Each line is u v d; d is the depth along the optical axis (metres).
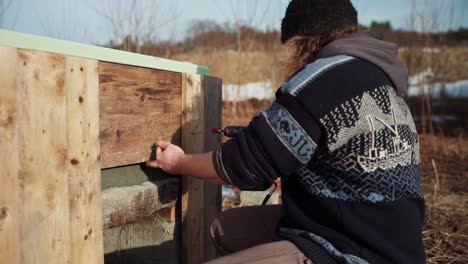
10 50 0.97
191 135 1.79
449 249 2.49
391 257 0.95
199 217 1.92
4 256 0.98
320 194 1.01
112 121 1.33
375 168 0.98
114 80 1.33
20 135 1.00
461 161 5.27
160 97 1.58
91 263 1.25
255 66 8.03
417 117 7.35
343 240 0.98
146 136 1.50
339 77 0.98
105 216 1.37
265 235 1.45
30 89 1.03
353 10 1.13
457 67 7.88
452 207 3.34
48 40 1.08
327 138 0.97
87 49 1.21
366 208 0.97
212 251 2.11
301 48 1.13
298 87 0.99
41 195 1.07
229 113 7.03
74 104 1.16
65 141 1.13
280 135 0.99
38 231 1.07
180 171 1.30
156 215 1.75
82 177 1.20
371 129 0.97
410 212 0.99
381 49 1.05
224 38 8.94
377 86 0.99
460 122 7.13
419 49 7.18
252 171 1.03
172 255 1.79
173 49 6.50
